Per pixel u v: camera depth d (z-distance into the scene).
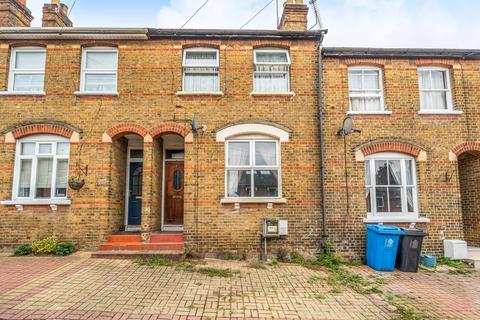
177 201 10.84
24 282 6.30
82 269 7.28
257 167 9.51
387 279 7.39
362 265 8.71
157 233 9.27
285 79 10.07
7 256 8.44
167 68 9.74
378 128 9.66
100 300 5.50
